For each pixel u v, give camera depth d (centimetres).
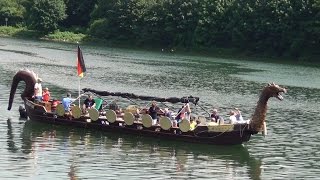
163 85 7238
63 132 4153
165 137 4059
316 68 11212
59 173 3139
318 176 3350
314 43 12888
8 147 3628
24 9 19425
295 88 7606
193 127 4066
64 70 8419
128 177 3136
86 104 4447
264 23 13375
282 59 13162
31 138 3909
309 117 5325
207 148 3909
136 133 4131
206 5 14888
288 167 3525
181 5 15362
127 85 7050
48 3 17862
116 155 3591
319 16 12769
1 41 15100
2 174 3061
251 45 13888
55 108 4381
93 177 3102
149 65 10119
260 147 4009
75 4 18975
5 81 6562
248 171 3397
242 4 14100
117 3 16638
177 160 3553
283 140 4259
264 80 8350
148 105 5462
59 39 17225
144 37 15912
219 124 3975
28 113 4481
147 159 3544
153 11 15925
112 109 4384
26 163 3291
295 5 13162
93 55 12038
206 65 10694
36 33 18000
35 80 4556
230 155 3753
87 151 3647
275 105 6012
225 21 14562
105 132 4219
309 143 4191
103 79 7556
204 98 6234
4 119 4466
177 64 10656
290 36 13088
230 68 10212
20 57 10206
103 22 17012
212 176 3259
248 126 3900
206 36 14712
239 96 6531
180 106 5572
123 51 14088
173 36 15588
